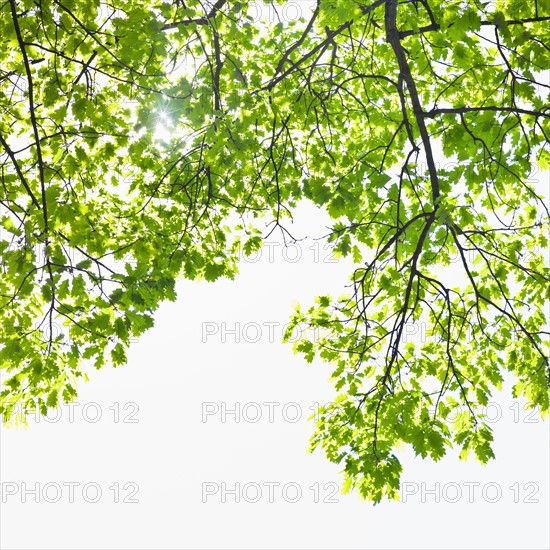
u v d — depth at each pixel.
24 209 5.51
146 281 6.15
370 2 6.79
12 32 4.75
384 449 6.50
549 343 7.26
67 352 6.09
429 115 6.34
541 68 6.07
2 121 5.78
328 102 8.48
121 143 5.33
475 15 5.65
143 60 5.20
